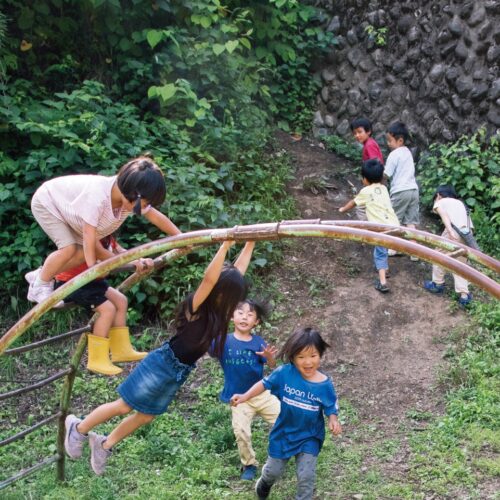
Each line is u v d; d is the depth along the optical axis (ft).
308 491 14.11
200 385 20.83
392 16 32.42
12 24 28.60
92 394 20.59
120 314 13.71
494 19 30.01
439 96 31.17
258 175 27.84
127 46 29.04
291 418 14.26
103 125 24.43
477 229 27.63
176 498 15.55
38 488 16.08
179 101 28.27
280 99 33.81
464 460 16.92
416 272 25.80
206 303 12.33
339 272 25.82
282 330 23.12
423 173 30.22
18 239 23.27
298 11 33.63
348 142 33.40
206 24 28.86
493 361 21.22
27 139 25.46
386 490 15.85
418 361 21.75
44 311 12.26
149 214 13.14
